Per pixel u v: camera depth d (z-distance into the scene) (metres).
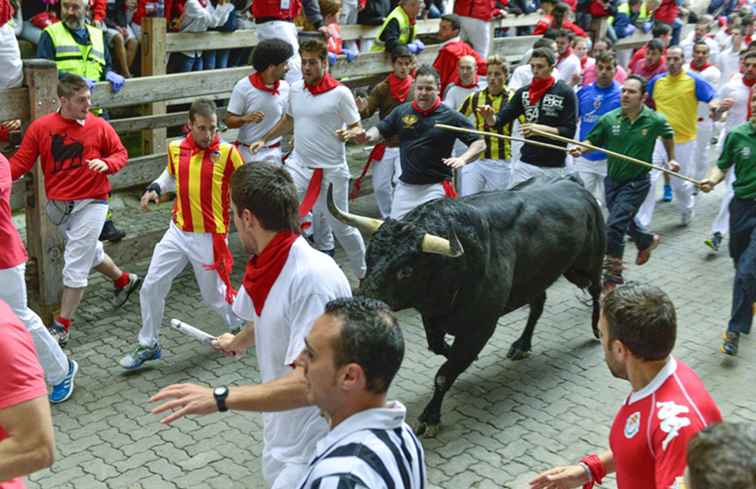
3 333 2.72
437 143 6.99
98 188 6.54
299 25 10.51
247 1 10.77
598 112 9.21
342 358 2.52
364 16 11.30
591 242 6.59
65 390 5.89
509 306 6.07
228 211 6.44
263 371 3.72
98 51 8.12
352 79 10.72
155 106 9.84
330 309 2.62
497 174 8.47
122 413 5.80
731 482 1.97
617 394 6.21
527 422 5.80
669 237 9.62
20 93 6.51
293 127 7.77
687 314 7.59
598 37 13.98
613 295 3.22
